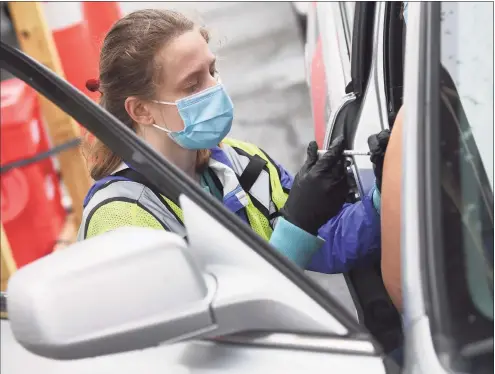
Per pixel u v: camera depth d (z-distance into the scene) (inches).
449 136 41.4
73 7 156.1
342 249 69.5
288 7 276.2
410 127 41.4
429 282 40.0
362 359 42.3
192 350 46.1
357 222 69.2
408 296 40.8
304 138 187.5
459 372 38.4
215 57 68.7
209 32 70.3
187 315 38.1
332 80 105.2
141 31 64.6
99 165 64.8
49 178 149.1
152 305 37.7
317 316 42.9
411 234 40.8
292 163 177.0
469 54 42.8
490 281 40.8
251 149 75.9
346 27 109.8
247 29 265.3
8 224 131.9
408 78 42.4
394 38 77.4
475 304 40.1
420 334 39.8
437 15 42.4
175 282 37.9
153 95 66.0
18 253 134.8
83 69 157.2
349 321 43.1
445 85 42.0
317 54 122.9
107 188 61.9
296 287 42.8
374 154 62.2
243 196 68.9
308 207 59.7
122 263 37.8
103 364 48.5
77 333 37.2
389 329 60.8
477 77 42.7
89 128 44.5
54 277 37.5
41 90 44.8
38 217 136.1
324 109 111.6
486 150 42.4
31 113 132.6
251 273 42.5
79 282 37.4
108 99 68.6
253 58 242.4
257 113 204.7
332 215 60.8
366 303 64.9
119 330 37.4
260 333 44.7
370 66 87.2
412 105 41.6
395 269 52.9
